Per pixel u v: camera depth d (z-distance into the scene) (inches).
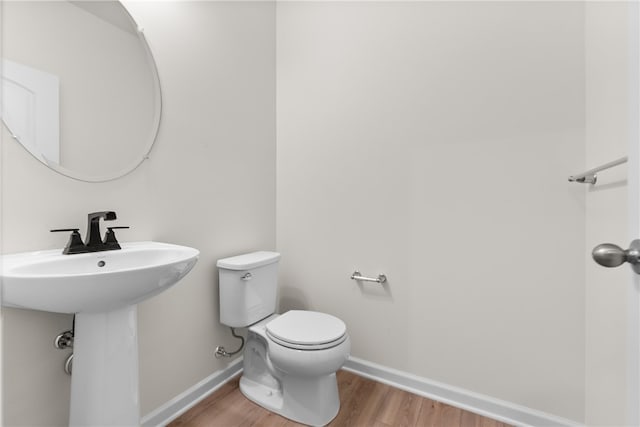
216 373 65.2
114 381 38.4
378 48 68.4
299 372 51.0
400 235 66.4
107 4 46.9
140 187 51.0
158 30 53.6
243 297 61.6
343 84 72.8
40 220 39.9
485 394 58.4
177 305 56.9
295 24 79.6
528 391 55.1
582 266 50.8
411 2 64.7
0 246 36.7
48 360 40.7
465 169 59.7
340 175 73.5
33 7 39.4
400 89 66.0
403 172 65.9
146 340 51.9
